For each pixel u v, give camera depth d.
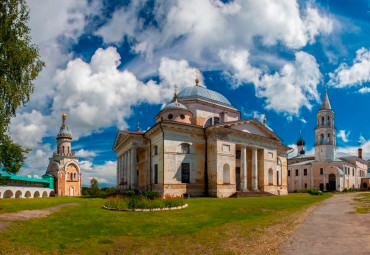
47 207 24.27
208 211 20.64
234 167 38.81
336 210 20.53
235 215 18.59
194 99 45.72
